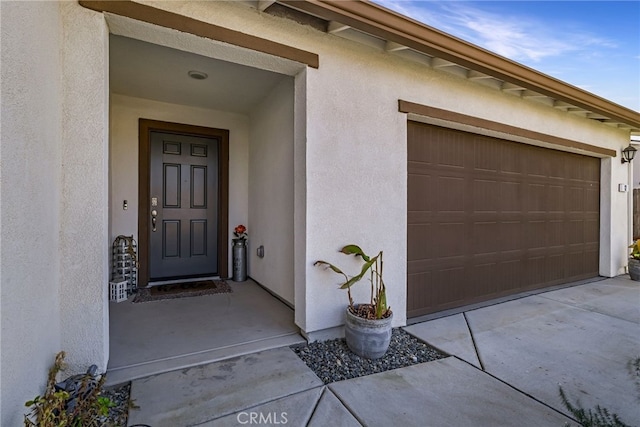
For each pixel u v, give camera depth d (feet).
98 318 6.47
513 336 9.93
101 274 6.48
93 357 6.45
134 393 6.44
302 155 9.02
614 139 18.37
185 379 7.00
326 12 7.29
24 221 4.49
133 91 13.39
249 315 10.93
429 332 10.21
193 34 7.26
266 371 7.43
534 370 7.82
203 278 16.08
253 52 8.09
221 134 16.07
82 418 4.85
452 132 12.50
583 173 17.94
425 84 10.96
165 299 12.69
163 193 15.15
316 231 9.05
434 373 7.63
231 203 16.35
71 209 6.25
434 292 12.15
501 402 6.47
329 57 9.12
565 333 10.19
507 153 14.33
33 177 4.84
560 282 16.80
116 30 7.09
